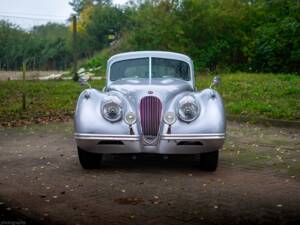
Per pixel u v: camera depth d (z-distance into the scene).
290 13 22.39
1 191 5.44
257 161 7.22
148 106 6.14
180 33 23.84
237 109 12.39
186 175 6.29
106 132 6.06
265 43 21.30
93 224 4.32
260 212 4.69
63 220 4.42
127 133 6.06
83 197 5.19
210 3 24.75
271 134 9.86
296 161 7.20
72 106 14.42
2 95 17.02
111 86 6.93
